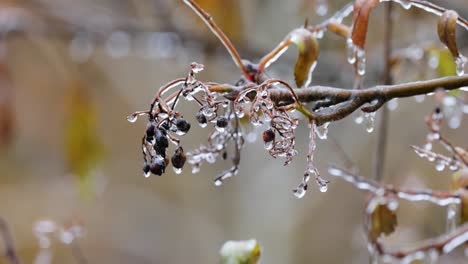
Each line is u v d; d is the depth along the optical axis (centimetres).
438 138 67
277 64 107
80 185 123
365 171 145
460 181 67
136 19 129
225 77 134
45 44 139
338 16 69
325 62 108
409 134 141
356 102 59
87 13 125
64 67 141
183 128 57
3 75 121
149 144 58
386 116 77
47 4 125
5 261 82
